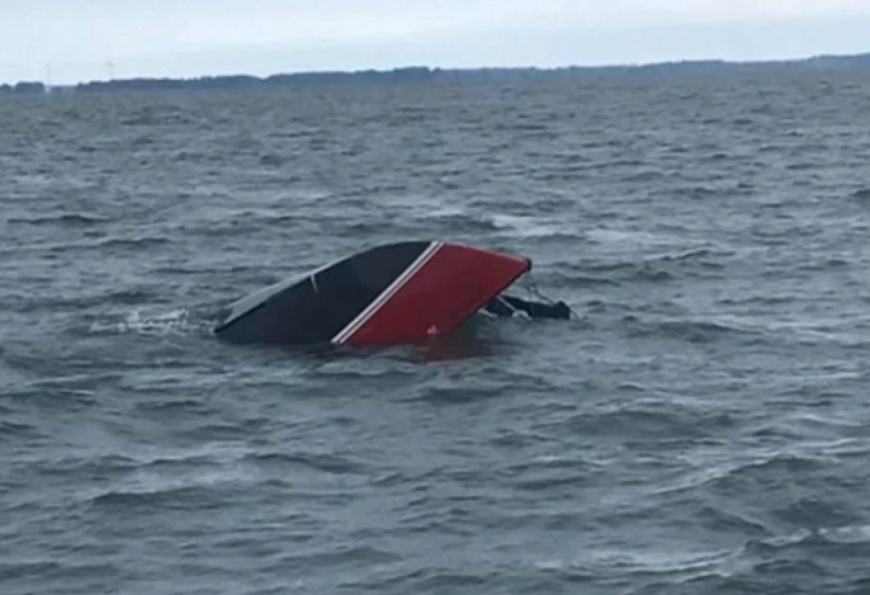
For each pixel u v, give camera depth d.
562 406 14.68
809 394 15.11
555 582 10.12
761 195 36.47
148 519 11.48
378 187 41.69
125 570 10.48
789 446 13.13
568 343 17.55
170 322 19.61
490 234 29.28
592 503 11.70
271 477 12.50
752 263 24.25
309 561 10.59
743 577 10.11
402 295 17.33
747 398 14.98
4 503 11.98
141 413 14.80
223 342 17.80
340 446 13.43
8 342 18.42
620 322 18.88
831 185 38.72
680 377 15.98
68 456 13.33
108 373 16.56
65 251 27.88
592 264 24.25
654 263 24.17
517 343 17.42
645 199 36.25
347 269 17.53
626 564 10.43
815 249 25.94
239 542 10.97
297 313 17.53
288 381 15.80
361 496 11.97
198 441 13.83
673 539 10.91
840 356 17.00
